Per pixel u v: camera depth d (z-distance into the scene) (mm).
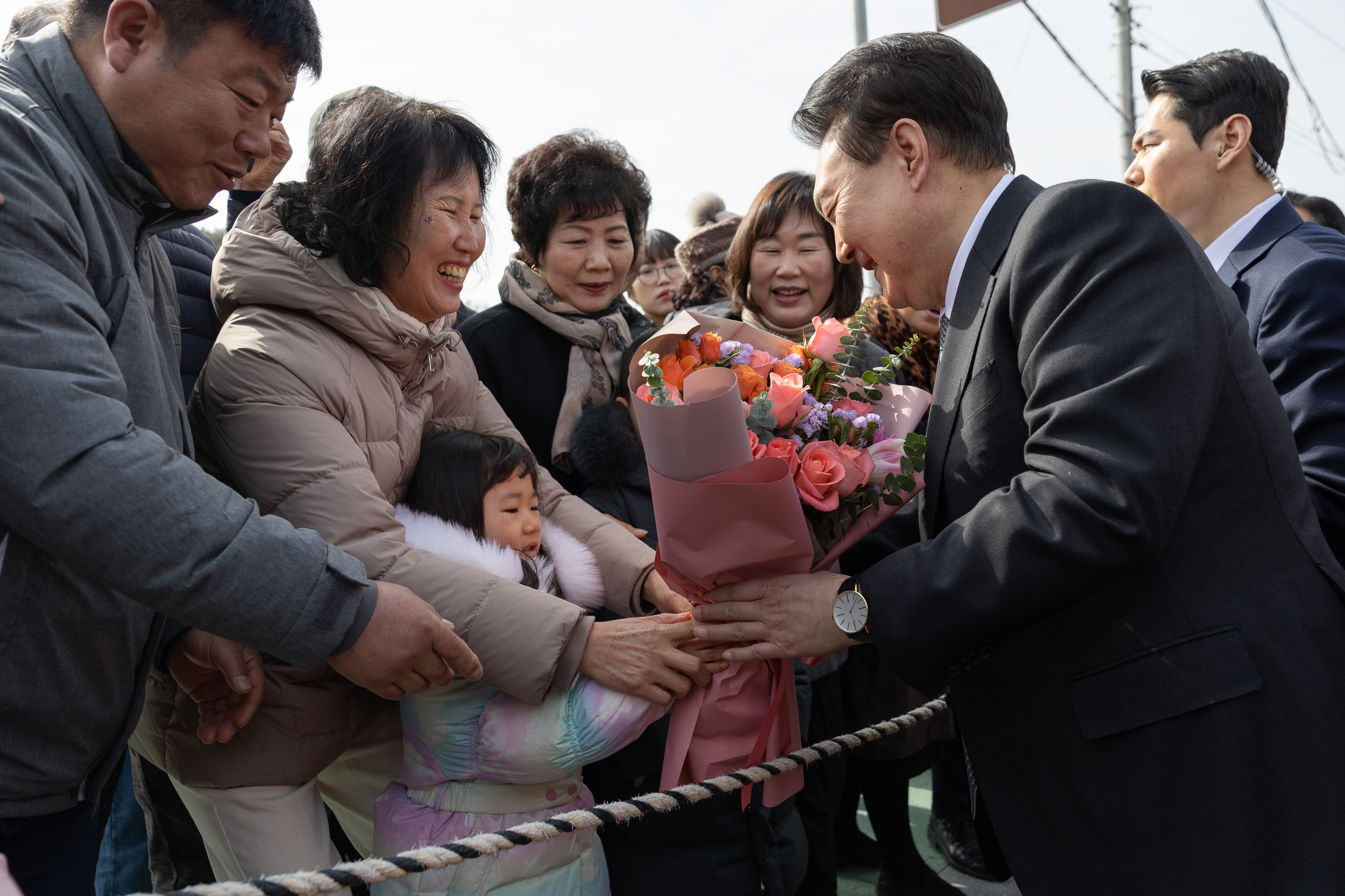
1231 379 1276
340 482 1418
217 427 1494
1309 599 1256
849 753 2557
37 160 1154
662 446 1345
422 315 1666
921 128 1412
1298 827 1169
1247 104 2266
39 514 1064
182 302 1984
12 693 1147
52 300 1103
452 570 1417
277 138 2268
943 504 1424
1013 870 1329
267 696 1492
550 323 2420
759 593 1431
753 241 2619
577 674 1455
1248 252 2100
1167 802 1210
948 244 1441
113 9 1228
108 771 1317
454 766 1447
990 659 1354
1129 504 1122
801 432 1527
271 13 1252
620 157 2498
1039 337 1246
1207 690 1196
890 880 2555
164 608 1141
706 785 1383
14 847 1220
